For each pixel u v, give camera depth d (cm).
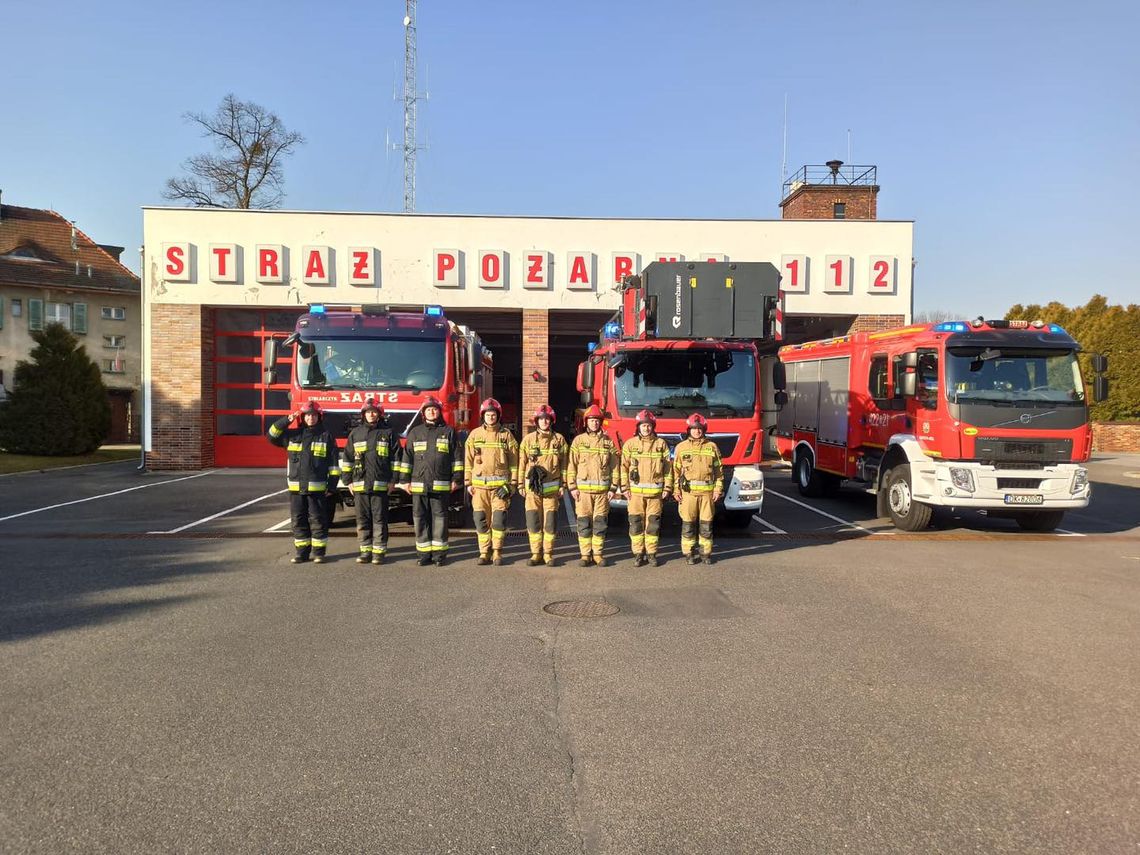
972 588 791
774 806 356
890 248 2123
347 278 2066
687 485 899
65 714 453
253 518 1234
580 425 1292
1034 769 395
